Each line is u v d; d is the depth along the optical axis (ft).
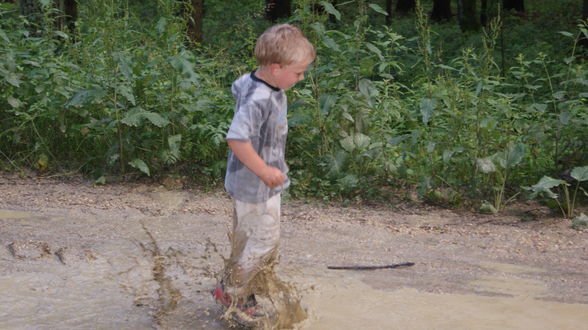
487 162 20.61
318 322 12.46
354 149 22.16
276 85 11.31
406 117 24.76
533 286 14.48
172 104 23.12
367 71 22.35
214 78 26.32
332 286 14.32
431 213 20.44
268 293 12.26
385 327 12.28
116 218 19.01
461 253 16.70
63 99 24.32
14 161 24.84
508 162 20.29
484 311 13.08
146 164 23.43
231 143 10.93
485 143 21.06
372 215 20.11
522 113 23.58
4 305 12.89
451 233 18.37
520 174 21.94
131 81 22.15
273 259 12.19
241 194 11.68
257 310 12.32
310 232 18.21
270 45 10.95
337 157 21.91
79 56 25.39
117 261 15.51
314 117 22.38
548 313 13.01
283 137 11.78
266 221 11.78
